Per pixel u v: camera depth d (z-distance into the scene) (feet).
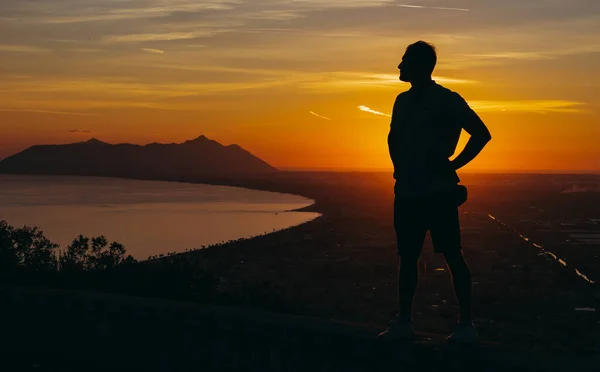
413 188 20.08
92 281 38.01
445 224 19.98
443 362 18.92
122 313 25.82
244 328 22.85
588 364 17.70
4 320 28.71
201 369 23.79
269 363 22.29
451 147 19.98
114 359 25.90
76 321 26.99
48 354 27.61
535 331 61.57
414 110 20.07
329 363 21.07
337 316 65.05
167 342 24.64
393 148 20.74
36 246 44.80
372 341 20.35
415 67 19.85
